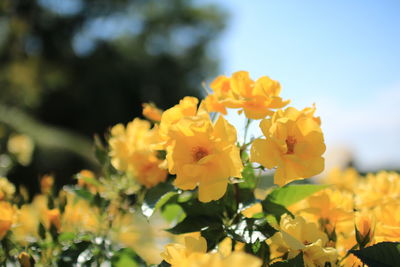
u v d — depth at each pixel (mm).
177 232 638
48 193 737
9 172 2148
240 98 652
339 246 684
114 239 803
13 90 8539
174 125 599
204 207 653
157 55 11031
